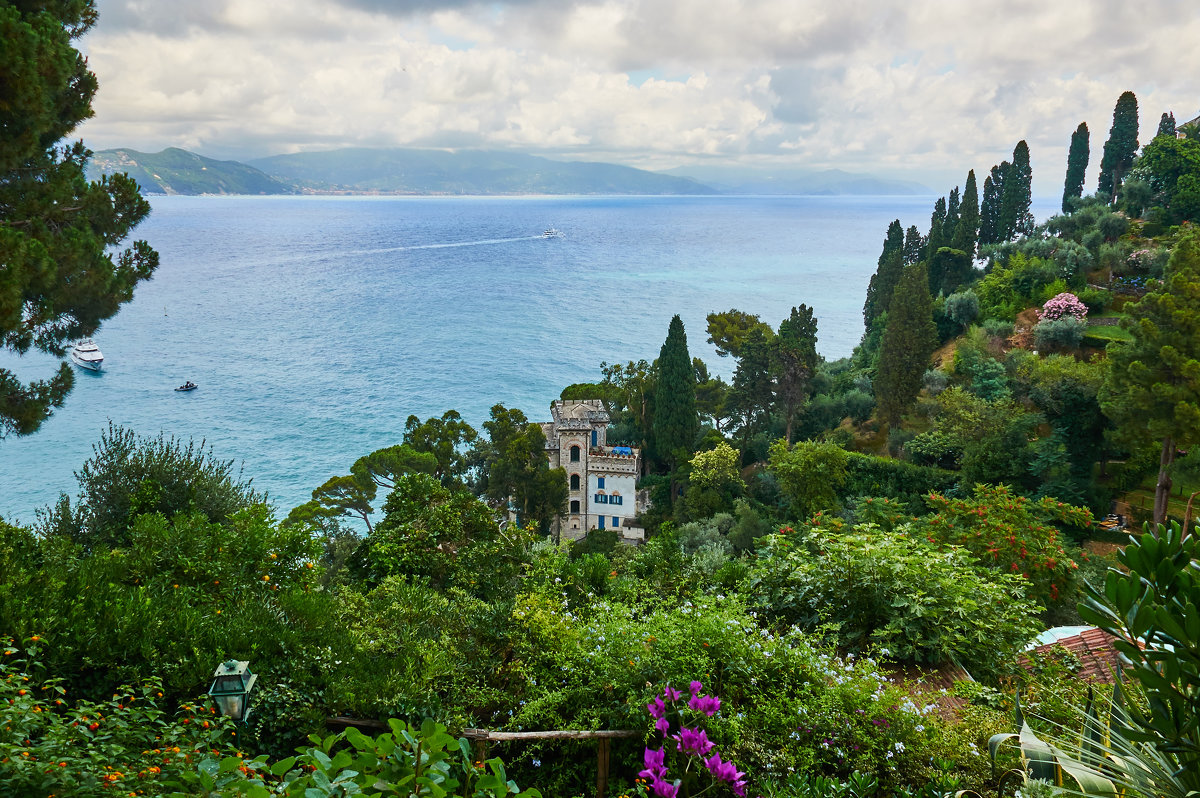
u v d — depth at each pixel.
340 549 35.06
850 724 7.15
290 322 179.00
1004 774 6.14
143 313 188.12
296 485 79.25
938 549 13.19
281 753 6.96
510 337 165.62
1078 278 53.56
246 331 168.50
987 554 16.86
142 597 7.72
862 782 6.30
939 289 66.56
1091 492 36.44
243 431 98.56
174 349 149.25
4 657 6.54
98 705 5.67
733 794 6.48
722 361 148.75
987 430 38.66
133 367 133.38
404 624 9.04
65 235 13.40
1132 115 67.31
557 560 11.96
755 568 11.90
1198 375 28.45
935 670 9.83
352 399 116.19
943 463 43.12
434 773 3.42
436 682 8.05
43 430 94.75
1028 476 37.91
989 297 56.84
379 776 3.48
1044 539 17.36
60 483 75.94
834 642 9.14
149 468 13.80
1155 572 3.60
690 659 7.49
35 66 11.73
